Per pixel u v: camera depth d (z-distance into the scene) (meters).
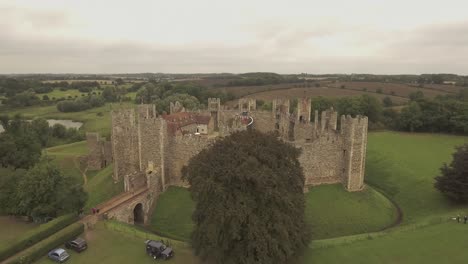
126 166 82.00
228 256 45.66
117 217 60.47
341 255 51.28
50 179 63.16
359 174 79.06
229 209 43.56
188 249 52.19
